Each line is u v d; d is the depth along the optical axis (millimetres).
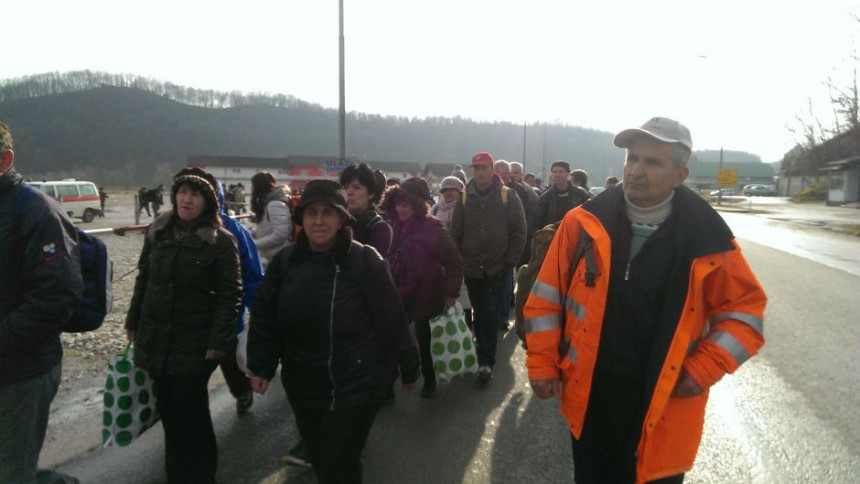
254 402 4781
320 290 2689
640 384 2225
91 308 2838
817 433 4180
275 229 5102
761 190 69812
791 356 6055
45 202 2508
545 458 3791
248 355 2834
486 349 5348
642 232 2211
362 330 2732
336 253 2715
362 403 2705
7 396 2473
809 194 53000
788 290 9859
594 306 2209
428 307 4539
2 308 2447
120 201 49125
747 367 5695
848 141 48594
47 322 2445
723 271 2107
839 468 3656
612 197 2279
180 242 3143
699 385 2059
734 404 4762
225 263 3195
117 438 3219
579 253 2303
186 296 3148
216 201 3248
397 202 4594
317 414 2793
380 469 3633
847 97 41781
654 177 2150
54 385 2660
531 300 2396
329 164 14039
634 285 2184
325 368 2693
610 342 2229
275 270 2818
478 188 5434
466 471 3611
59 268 2471
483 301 5422
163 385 3250
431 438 4102
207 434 3312
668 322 2104
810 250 16141
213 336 3139
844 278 11219
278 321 2768
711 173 96438
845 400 4824
